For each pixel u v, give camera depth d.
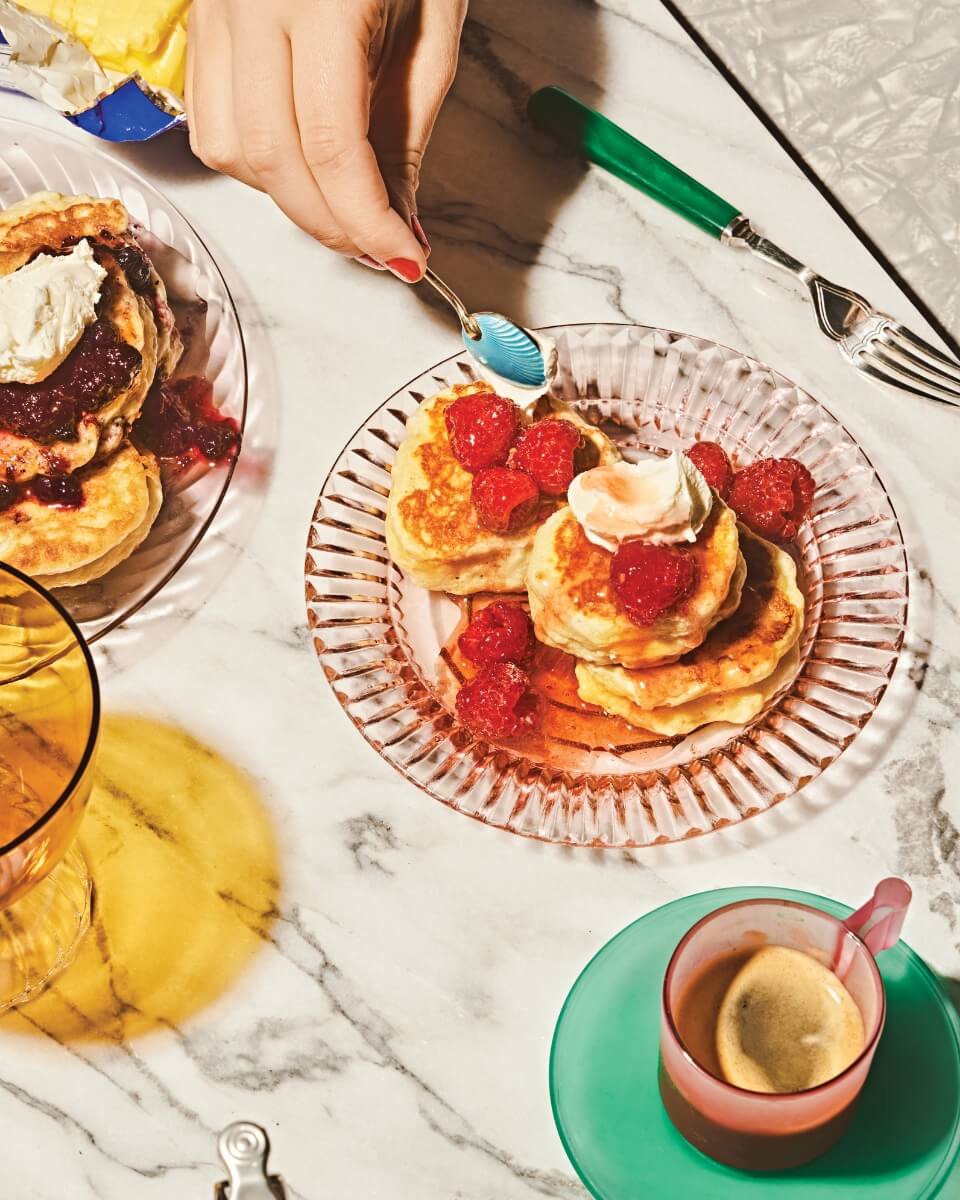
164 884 1.53
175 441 1.76
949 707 1.62
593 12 2.16
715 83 2.10
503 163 2.03
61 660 1.31
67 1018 1.46
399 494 1.68
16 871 1.23
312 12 1.61
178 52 1.89
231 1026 1.45
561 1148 1.38
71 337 1.68
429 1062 1.43
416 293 1.93
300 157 1.64
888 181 3.19
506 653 1.61
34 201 1.86
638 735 1.61
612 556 1.58
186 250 1.89
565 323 1.89
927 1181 1.33
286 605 1.71
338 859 1.54
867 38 3.31
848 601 1.66
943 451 1.81
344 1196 1.36
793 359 1.88
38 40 1.89
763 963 1.32
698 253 1.96
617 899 1.51
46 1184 1.37
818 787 1.58
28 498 1.68
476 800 1.52
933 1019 1.42
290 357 1.88
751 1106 1.19
